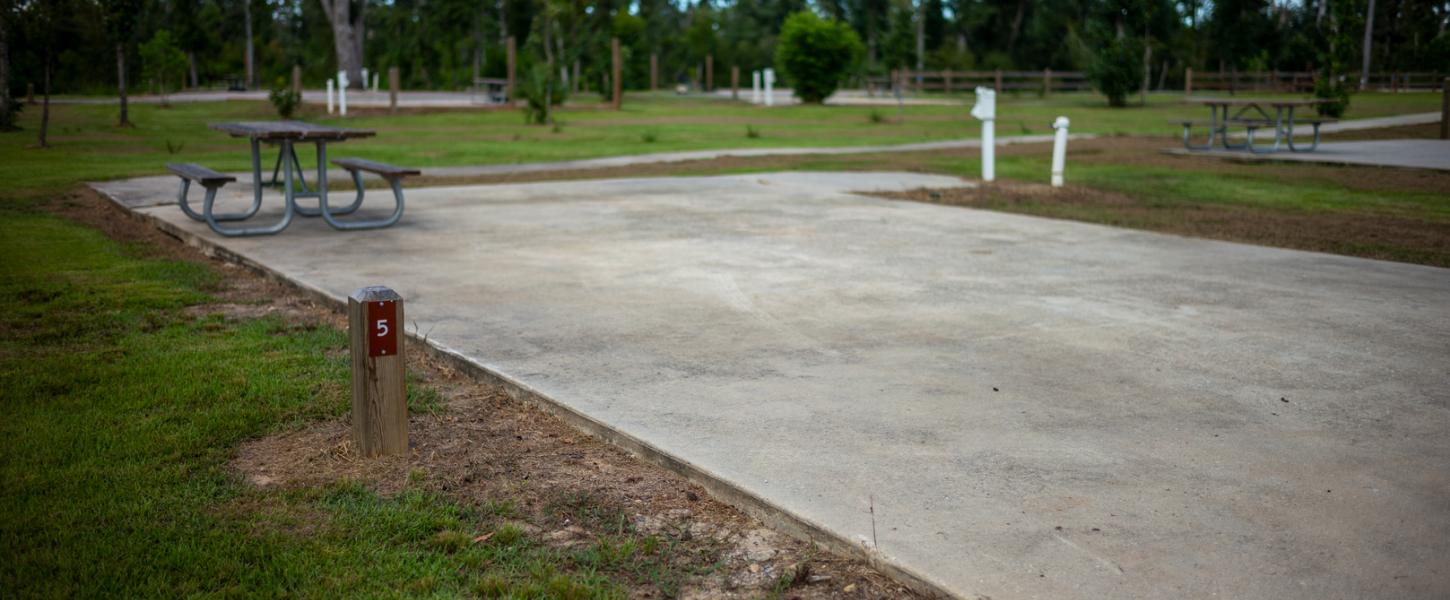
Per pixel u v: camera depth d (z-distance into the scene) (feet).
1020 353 16.52
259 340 17.97
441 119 106.01
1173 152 59.88
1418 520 10.35
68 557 10.00
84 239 29.04
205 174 28.09
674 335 17.67
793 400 14.20
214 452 12.74
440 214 32.76
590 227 29.96
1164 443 12.51
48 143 67.77
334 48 229.25
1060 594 8.95
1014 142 74.13
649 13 271.28
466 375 16.11
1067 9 216.33
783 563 10.05
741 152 65.41
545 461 12.65
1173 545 9.84
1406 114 98.78
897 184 42.16
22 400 14.62
